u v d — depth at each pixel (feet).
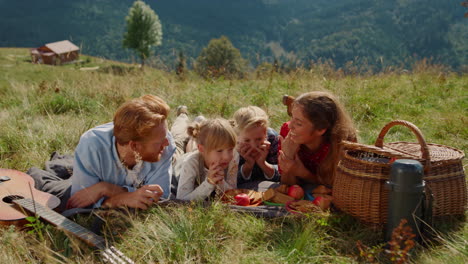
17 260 8.76
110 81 31.40
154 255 9.16
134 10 234.58
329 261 9.09
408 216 9.06
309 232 9.52
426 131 19.04
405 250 8.06
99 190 11.12
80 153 11.29
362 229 10.25
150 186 11.00
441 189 10.18
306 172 13.12
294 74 31.73
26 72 139.95
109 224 10.19
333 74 31.96
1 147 16.83
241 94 26.91
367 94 25.63
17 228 9.86
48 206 10.74
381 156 11.19
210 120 11.62
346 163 10.75
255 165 14.60
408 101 25.31
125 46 240.53
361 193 10.18
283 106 23.85
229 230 10.14
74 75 34.01
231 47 168.86
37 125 20.13
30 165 15.39
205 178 12.31
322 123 11.71
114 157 11.35
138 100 10.62
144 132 10.34
